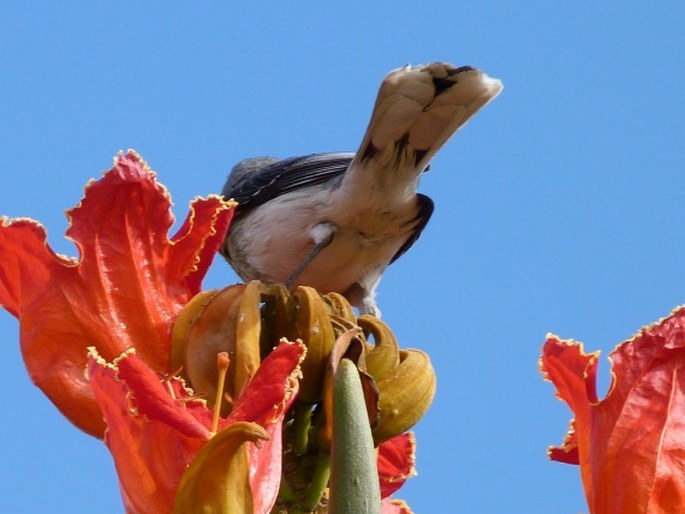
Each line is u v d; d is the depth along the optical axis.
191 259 4.00
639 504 3.48
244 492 3.21
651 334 3.59
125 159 3.93
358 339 3.71
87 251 3.90
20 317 3.84
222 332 3.73
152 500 3.26
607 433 3.55
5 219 3.80
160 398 3.13
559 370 3.68
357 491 3.02
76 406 3.75
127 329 3.88
